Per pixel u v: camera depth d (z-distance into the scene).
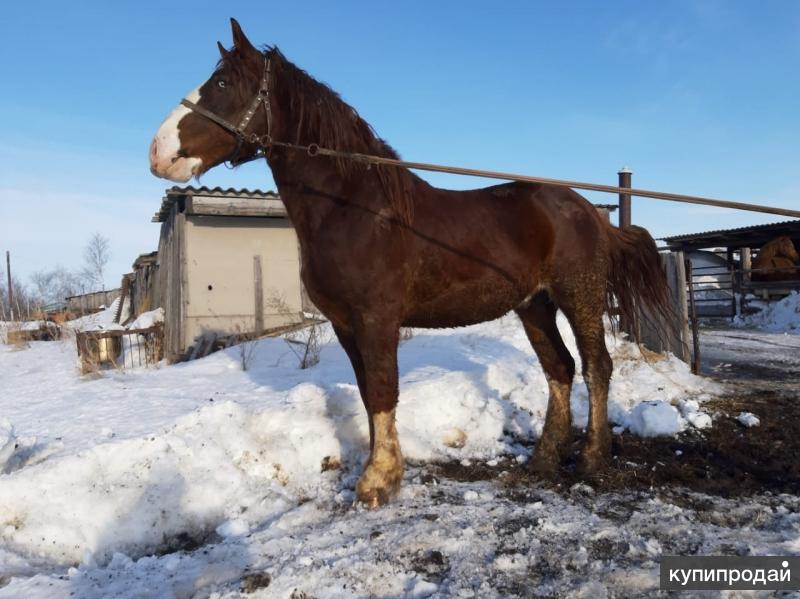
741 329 13.90
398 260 3.31
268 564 2.73
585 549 2.73
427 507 3.33
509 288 3.76
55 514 3.21
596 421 3.95
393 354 3.36
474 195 3.87
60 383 7.76
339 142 3.35
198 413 4.14
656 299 4.35
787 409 5.38
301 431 4.21
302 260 3.49
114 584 2.60
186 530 3.37
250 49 3.34
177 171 3.21
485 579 2.50
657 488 3.59
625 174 9.43
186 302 10.47
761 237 17.52
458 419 4.82
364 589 2.48
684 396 5.89
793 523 2.96
